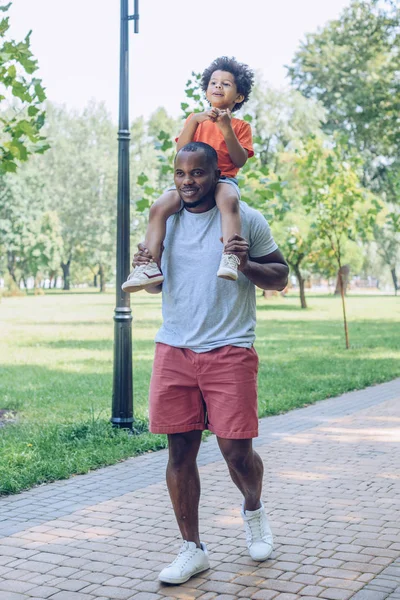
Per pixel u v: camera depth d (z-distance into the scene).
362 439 8.18
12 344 20.28
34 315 34.75
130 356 8.39
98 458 7.12
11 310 39.56
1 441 7.74
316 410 10.12
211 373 4.12
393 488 6.17
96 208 68.56
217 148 4.33
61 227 68.06
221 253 4.14
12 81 8.23
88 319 31.72
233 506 5.70
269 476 6.60
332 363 15.41
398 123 42.19
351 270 45.38
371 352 17.72
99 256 69.56
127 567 4.47
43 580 4.28
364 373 13.70
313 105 41.19
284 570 4.36
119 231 8.38
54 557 4.65
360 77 44.06
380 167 44.91
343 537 4.93
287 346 19.41
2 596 4.06
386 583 4.14
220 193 4.11
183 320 4.19
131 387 8.41
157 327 26.28
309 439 8.20
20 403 10.58
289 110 40.38
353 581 4.18
